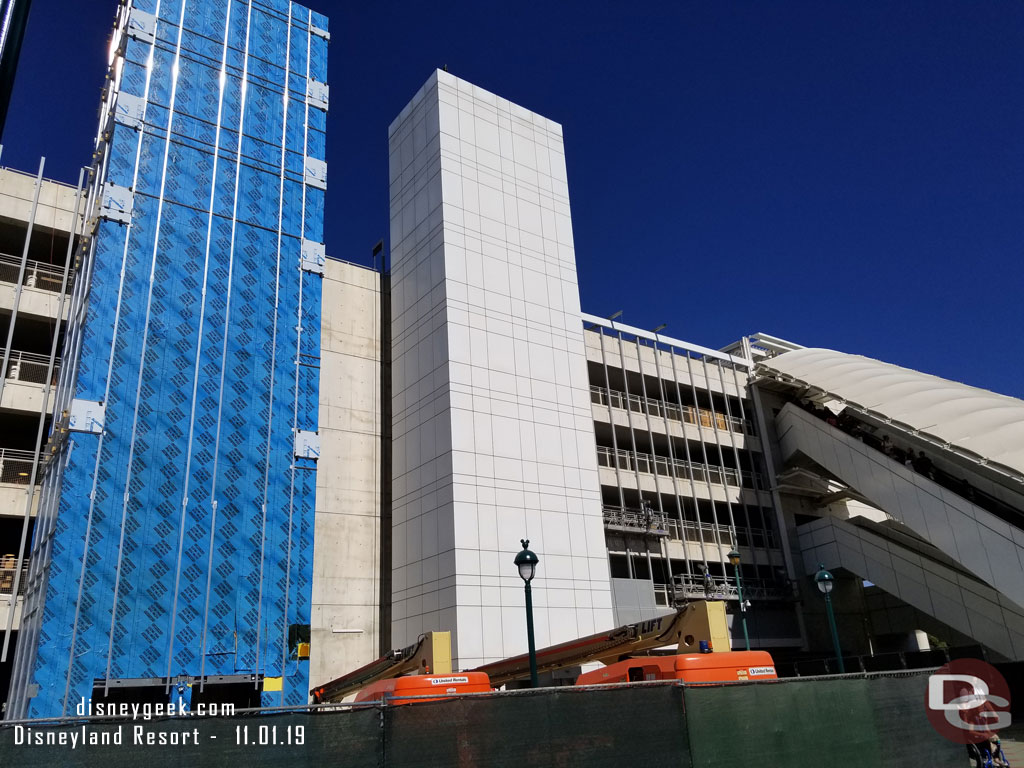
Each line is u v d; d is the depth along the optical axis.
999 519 30.98
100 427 24.03
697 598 37.16
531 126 39.03
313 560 28.80
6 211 27.98
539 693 8.21
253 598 25.39
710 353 46.97
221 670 23.92
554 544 30.88
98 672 21.70
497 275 34.12
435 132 35.22
